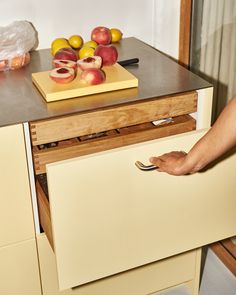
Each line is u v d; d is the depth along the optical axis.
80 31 1.94
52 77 1.47
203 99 1.53
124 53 1.82
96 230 1.29
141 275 1.72
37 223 1.50
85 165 1.19
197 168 1.24
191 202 1.38
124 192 1.27
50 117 1.35
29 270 1.58
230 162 1.36
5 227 1.46
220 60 2.02
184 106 1.51
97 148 1.46
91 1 1.90
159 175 1.28
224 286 2.00
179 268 1.78
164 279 1.78
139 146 1.23
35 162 1.41
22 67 1.71
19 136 1.34
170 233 1.41
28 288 1.61
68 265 1.32
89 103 1.43
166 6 2.02
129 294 1.74
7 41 1.69
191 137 1.28
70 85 1.48
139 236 1.36
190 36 2.12
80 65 1.52
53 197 1.20
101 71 1.50
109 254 1.35
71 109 1.39
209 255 2.17
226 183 1.40
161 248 1.42
